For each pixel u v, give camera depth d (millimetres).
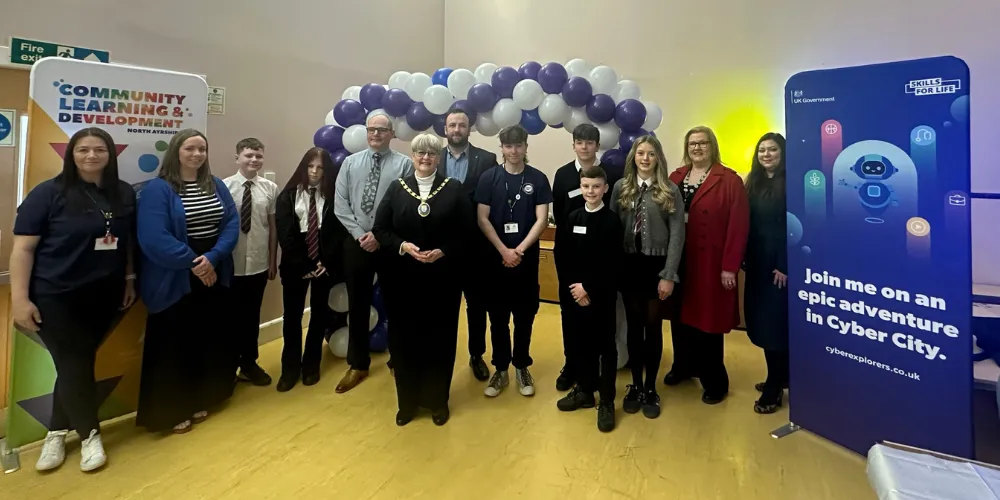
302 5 3869
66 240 2064
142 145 2438
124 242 2250
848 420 2236
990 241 3500
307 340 3027
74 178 2094
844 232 2150
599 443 2373
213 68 3271
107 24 2744
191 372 2486
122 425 2514
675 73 4480
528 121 3279
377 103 3264
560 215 2766
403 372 2521
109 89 2318
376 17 4578
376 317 3441
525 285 2760
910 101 1903
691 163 2781
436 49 5422
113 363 2473
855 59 3822
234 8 3383
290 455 2264
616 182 2711
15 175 2508
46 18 2521
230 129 3400
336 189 2863
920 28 3600
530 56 5125
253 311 2957
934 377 1938
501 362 2883
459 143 2867
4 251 2504
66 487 2023
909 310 1981
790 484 2055
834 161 2146
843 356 2225
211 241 2484
